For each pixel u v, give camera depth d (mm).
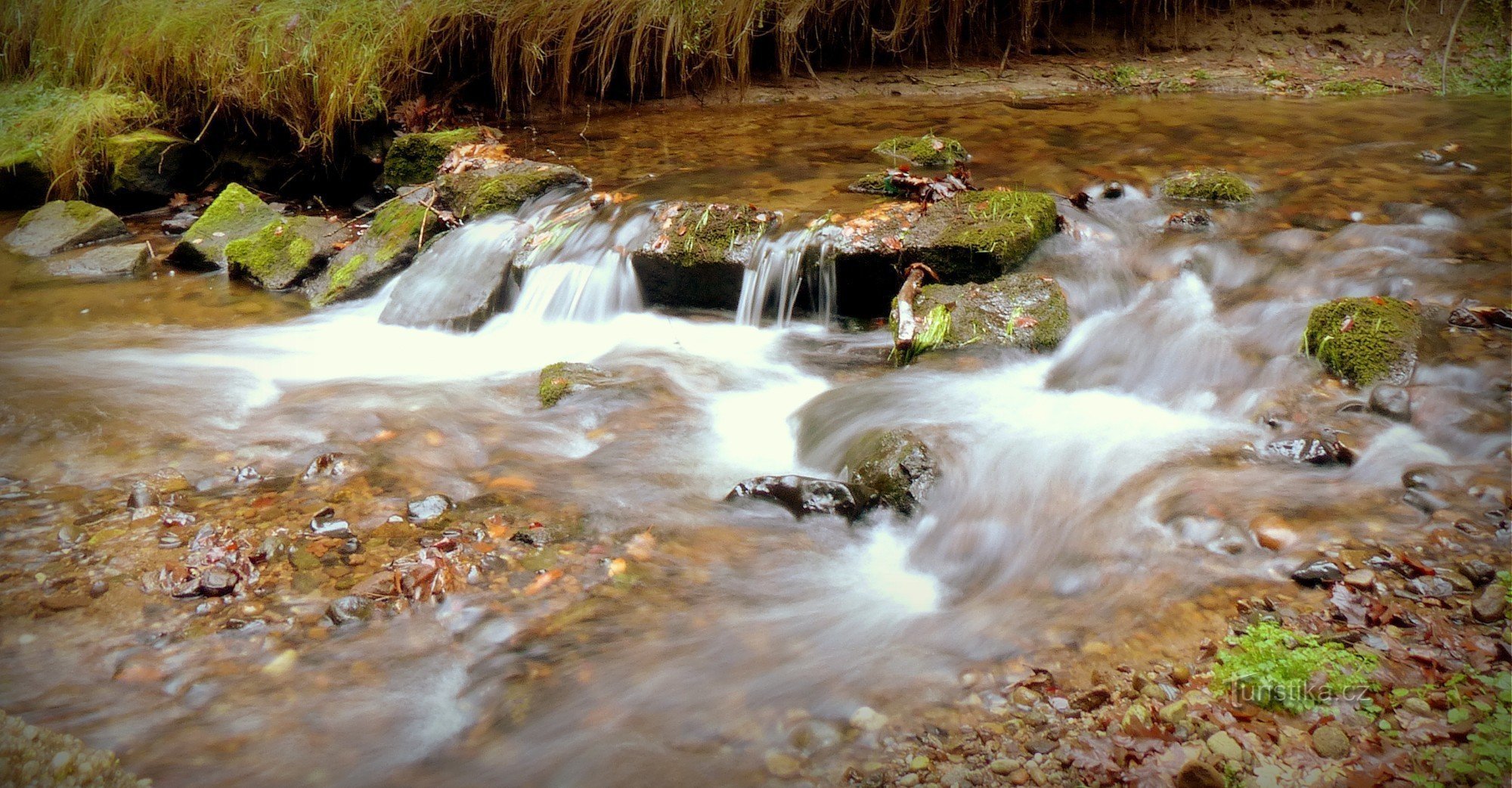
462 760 2922
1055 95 10250
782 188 7266
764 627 3512
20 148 8969
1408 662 3051
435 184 7730
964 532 4055
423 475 4562
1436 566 3527
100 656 3342
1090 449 4535
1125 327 5625
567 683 3232
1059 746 2850
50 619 3520
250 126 9430
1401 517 3852
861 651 3355
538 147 8750
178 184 9375
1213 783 2627
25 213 8883
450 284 6730
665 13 9859
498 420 5176
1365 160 7793
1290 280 5977
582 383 5430
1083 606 3520
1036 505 4164
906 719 2992
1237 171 7602
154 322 6676
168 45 9477
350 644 3420
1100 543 3891
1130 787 2688
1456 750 2689
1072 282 5953
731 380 5621
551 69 9992
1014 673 3170
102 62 9734
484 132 8953
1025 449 4527
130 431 4945
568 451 4871
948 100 10133
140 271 7652
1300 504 3984
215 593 3648
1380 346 4945
